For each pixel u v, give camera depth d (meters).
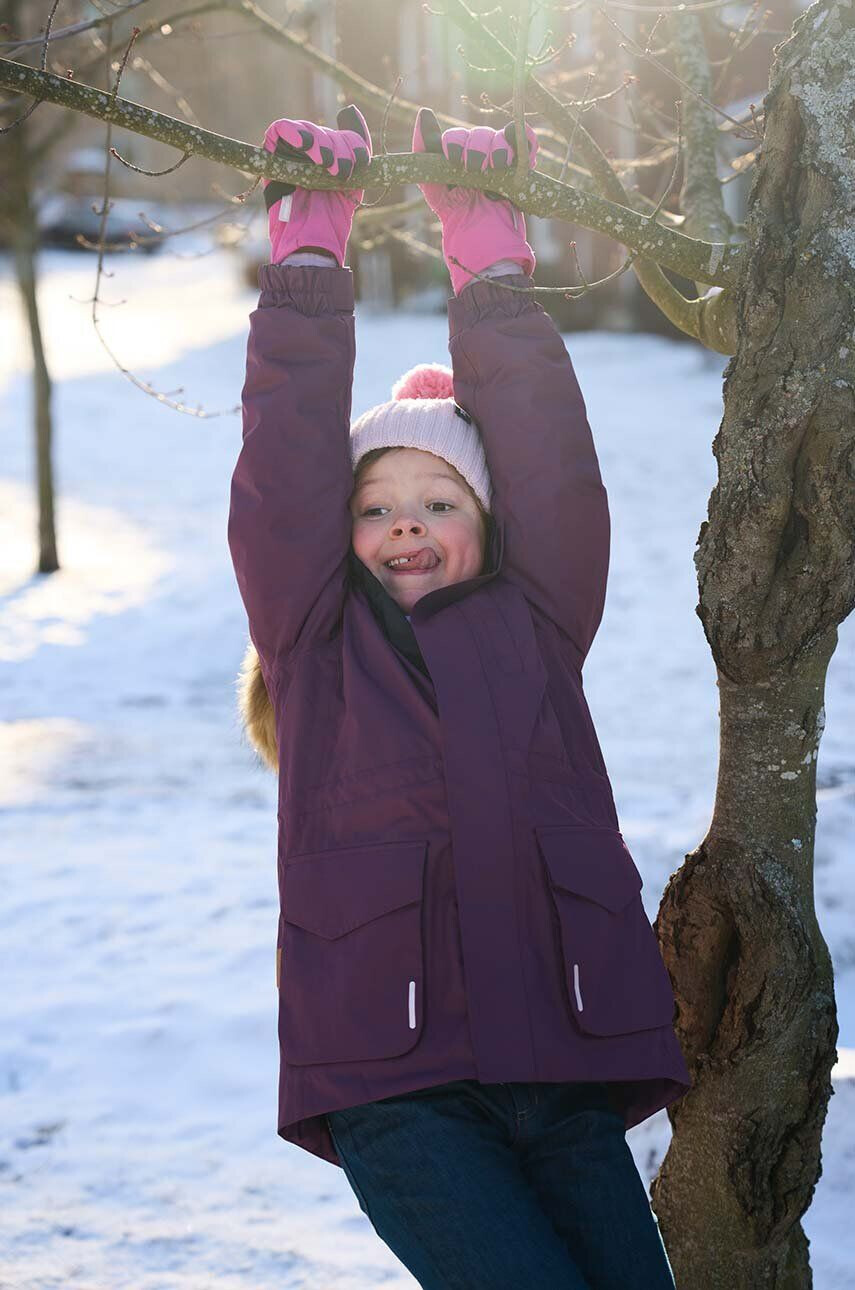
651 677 11.02
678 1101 2.71
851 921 5.22
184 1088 4.52
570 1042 2.22
